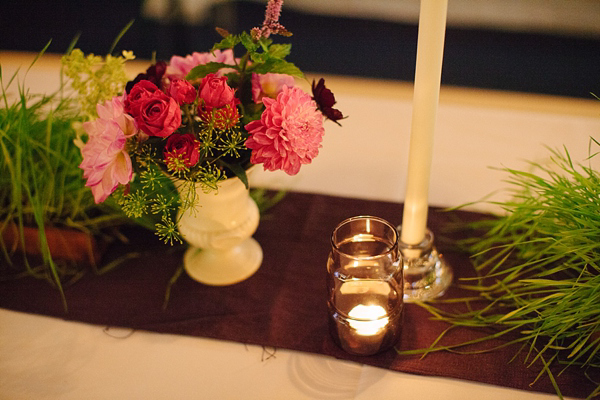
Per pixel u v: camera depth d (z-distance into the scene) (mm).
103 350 695
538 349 685
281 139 613
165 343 703
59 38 2025
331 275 652
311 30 2158
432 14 604
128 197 669
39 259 807
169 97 615
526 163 897
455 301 738
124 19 2119
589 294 663
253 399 644
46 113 853
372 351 674
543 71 1894
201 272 779
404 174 903
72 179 818
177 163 612
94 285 771
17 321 728
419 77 636
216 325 717
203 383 660
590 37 2064
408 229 735
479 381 655
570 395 641
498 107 1042
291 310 734
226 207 727
